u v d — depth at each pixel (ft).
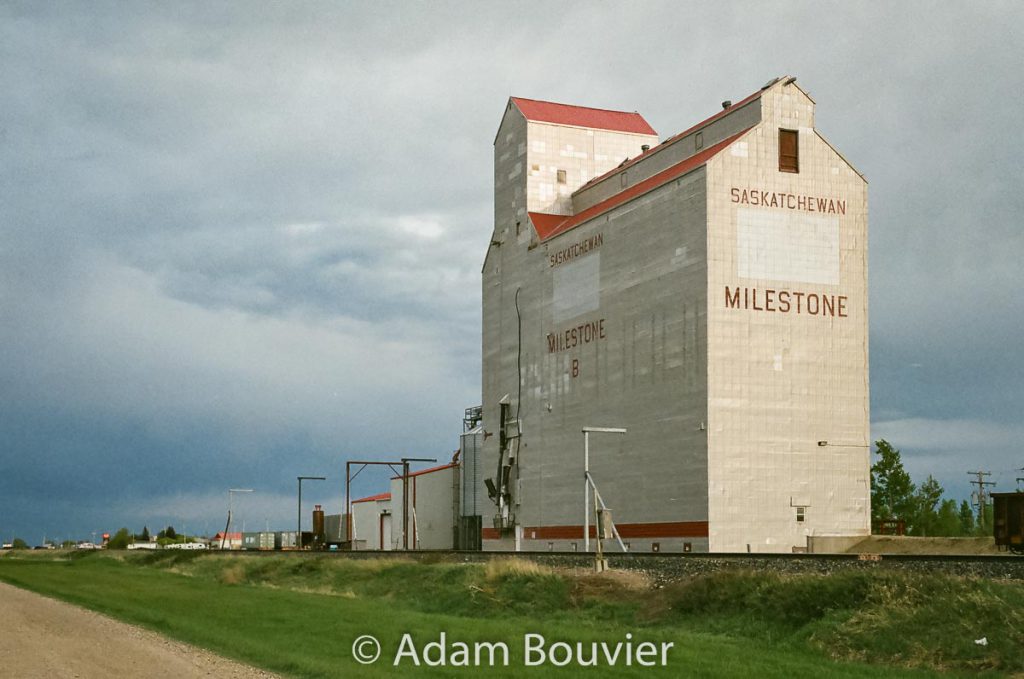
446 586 185.06
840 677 93.04
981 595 104.42
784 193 245.65
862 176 252.83
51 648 111.86
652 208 257.34
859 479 243.60
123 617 152.15
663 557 178.91
